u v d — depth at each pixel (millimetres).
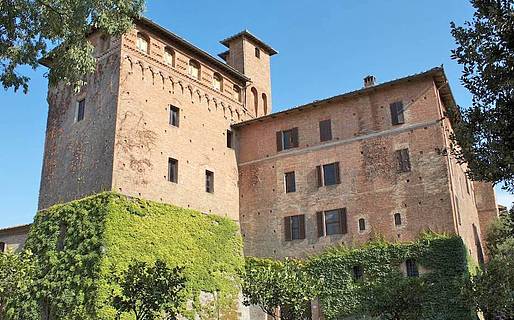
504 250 34625
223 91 42156
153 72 35781
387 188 34688
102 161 32094
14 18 21484
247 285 27781
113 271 28516
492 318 23500
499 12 13531
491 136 13648
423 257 31750
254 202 40094
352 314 32969
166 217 33281
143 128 33875
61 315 28281
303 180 38344
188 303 32438
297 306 26453
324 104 38750
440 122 33938
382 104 36562
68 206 31953
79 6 21547
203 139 38719
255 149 41438
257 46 49906
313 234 36656
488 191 45594
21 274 26953
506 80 13406
